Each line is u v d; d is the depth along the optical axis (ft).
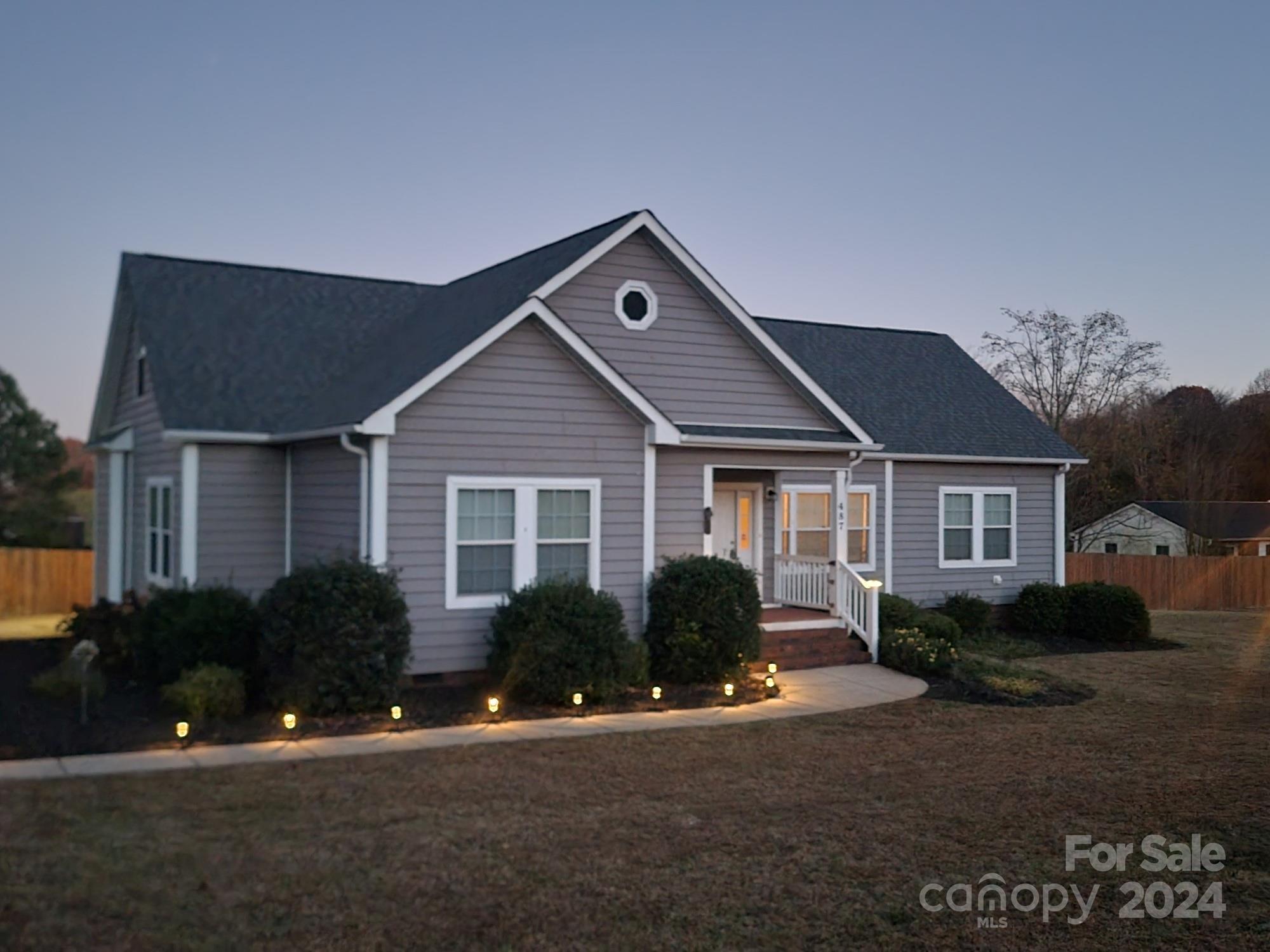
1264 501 160.35
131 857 24.20
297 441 50.55
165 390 51.96
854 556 68.95
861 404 73.31
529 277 53.47
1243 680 54.08
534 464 46.91
